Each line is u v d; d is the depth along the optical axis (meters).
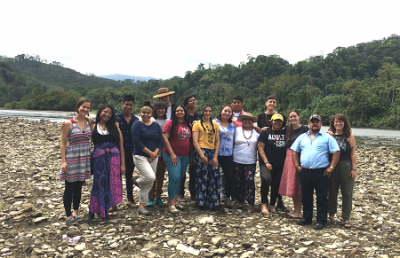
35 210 4.66
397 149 17.52
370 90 61.94
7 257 3.22
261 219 4.57
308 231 4.13
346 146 4.34
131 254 3.35
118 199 4.39
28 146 10.88
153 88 143.00
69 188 4.14
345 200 4.32
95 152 4.27
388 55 120.38
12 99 135.38
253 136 5.08
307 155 4.28
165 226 4.12
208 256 3.28
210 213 4.77
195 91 120.00
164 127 4.70
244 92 96.75
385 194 6.39
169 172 4.67
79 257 3.26
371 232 4.14
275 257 3.29
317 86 102.12
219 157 5.05
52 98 102.69
